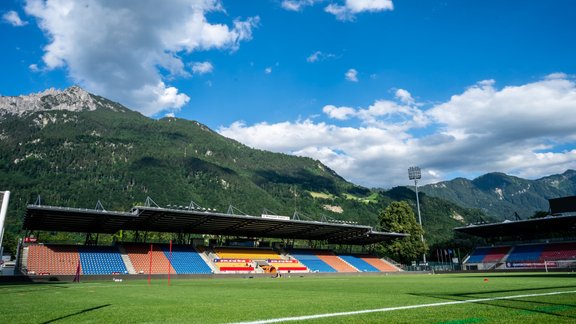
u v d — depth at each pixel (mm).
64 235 115625
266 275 60406
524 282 28078
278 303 13984
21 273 49750
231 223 62812
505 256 80688
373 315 9742
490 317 8875
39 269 50094
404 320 8711
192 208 55031
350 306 12188
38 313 11297
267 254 74000
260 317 9883
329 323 8539
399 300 14172
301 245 109625
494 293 16719
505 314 9320
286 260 73062
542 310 9898
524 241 85500
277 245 79875
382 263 83812
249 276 59094
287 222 63312
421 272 73750
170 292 22641
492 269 75625
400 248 83438
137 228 64375
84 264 53625
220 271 62594
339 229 71250
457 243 111562
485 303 12062
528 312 9578
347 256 83625
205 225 63875
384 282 36312
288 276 62812
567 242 77250
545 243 80000
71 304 14367
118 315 10656
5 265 70500
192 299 16703
